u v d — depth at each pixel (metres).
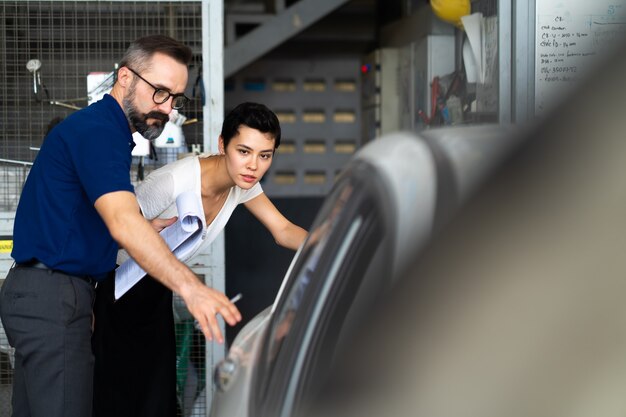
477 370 1.75
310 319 2.19
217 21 5.11
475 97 5.76
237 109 3.76
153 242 3.13
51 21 5.20
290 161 10.81
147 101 3.51
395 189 2.13
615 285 1.62
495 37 5.23
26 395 3.58
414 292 1.90
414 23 8.10
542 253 1.71
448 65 6.63
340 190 2.37
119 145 3.36
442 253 1.89
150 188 3.91
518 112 5.01
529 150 1.78
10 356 5.09
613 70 1.67
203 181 3.94
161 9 5.26
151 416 4.21
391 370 1.88
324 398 2.02
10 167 5.18
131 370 4.18
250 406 2.30
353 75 10.76
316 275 2.26
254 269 9.52
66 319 3.43
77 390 3.46
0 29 5.19
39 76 5.18
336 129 10.82
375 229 2.12
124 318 4.12
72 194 3.41
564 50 4.98
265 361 2.37
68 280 3.44
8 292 3.46
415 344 1.86
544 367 1.68
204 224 3.66
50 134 3.45
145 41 3.52
